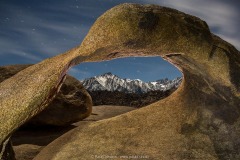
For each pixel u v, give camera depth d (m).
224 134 3.62
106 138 4.01
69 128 8.06
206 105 3.78
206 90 3.76
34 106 3.25
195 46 3.55
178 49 3.55
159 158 3.65
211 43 3.58
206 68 3.62
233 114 3.62
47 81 3.29
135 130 4.00
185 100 3.99
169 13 3.56
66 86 8.20
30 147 6.11
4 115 3.14
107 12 3.50
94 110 9.78
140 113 4.18
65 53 3.57
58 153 4.02
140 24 3.44
